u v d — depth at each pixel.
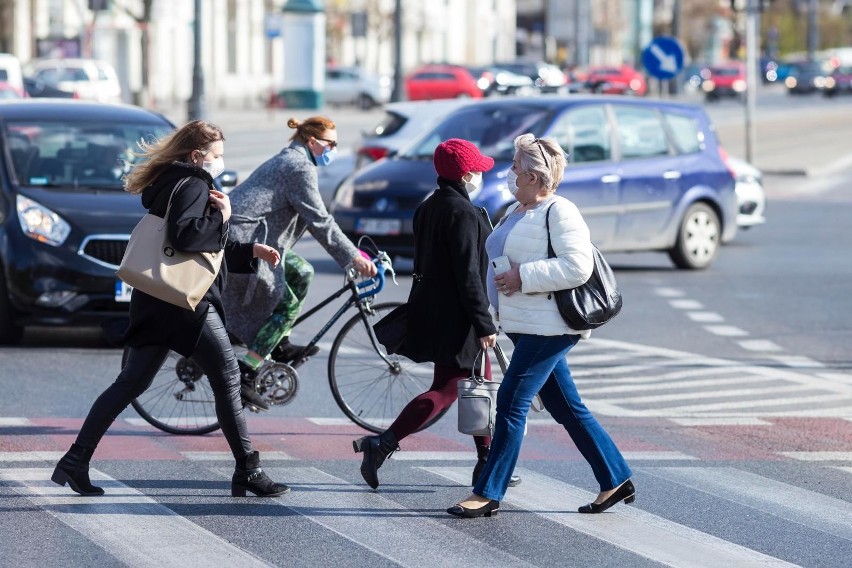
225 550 18.66
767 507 21.47
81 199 34.66
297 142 25.08
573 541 19.38
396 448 21.92
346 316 37.66
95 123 37.31
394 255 48.53
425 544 19.11
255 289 24.64
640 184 48.97
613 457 20.89
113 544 18.83
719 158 51.44
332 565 18.08
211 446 24.92
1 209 34.53
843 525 20.53
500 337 38.03
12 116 36.97
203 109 91.19
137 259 20.38
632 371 33.09
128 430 26.11
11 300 34.03
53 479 21.16
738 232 64.88
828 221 70.12
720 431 26.92
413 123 59.38
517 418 20.42
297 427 26.67
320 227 24.83
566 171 47.25
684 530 20.08
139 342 20.88
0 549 18.52
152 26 174.88
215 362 21.11
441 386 22.06
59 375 31.27
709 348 36.25
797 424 27.61
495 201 46.06
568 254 19.78
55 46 142.50
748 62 94.38
